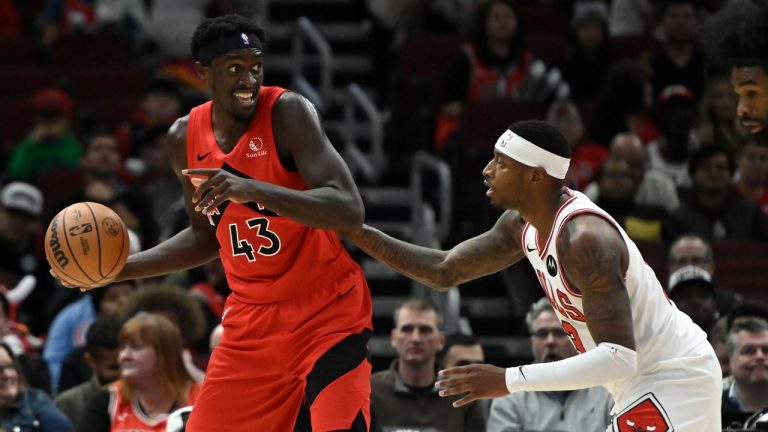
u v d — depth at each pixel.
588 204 9.84
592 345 10.17
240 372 10.59
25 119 26.66
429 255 10.95
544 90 23.70
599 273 9.51
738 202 21.38
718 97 23.56
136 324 14.59
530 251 10.27
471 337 16.08
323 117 25.88
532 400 14.88
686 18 24.75
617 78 23.28
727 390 14.09
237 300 10.74
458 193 22.92
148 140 24.08
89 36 28.98
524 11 28.62
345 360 10.34
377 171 24.89
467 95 24.20
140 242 21.27
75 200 21.45
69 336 18.39
